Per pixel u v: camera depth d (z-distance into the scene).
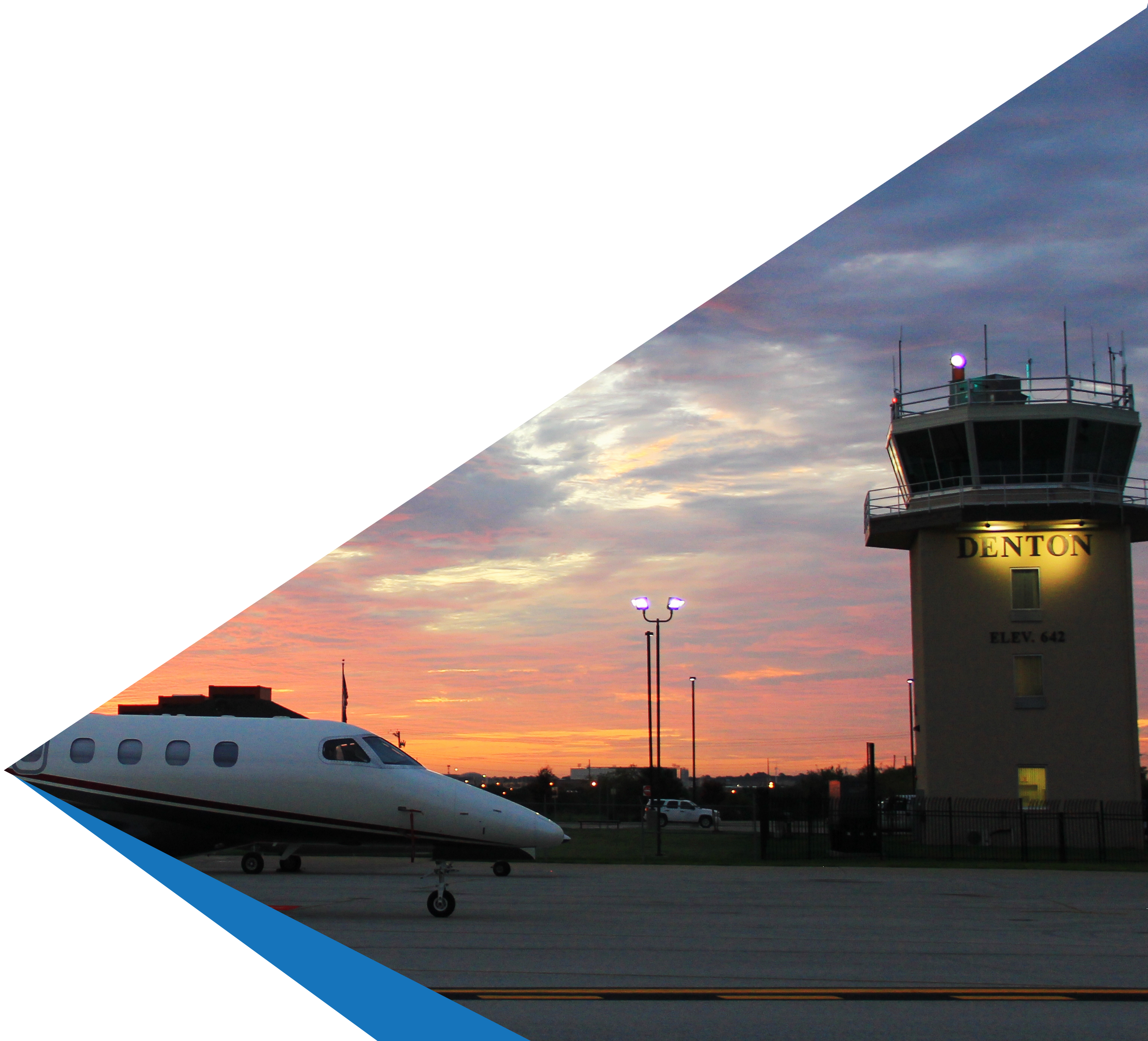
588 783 57.81
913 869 27.02
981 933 14.17
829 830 32.22
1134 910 17.52
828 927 14.61
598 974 10.51
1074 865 29.38
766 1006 9.19
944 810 40.25
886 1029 8.42
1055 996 9.77
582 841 41.47
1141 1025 8.66
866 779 32.31
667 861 28.95
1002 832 39.62
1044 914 16.72
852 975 10.66
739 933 13.70
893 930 14.34
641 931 13.70
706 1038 8.11
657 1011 8.98
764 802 31.36
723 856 31.70
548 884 21.31
